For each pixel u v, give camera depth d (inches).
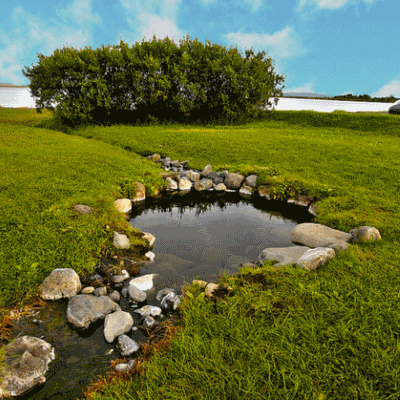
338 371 84.5
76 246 156.9
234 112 763.4
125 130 611.8
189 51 752.3
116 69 697.6
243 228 222.5
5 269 130.0
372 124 639.1
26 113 932.6
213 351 91.7
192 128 687.1
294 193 284.4
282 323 101.8
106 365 94.9
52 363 94.4
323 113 746.2
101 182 259.4
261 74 762.8
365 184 280.7
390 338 95.3
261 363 87.1
